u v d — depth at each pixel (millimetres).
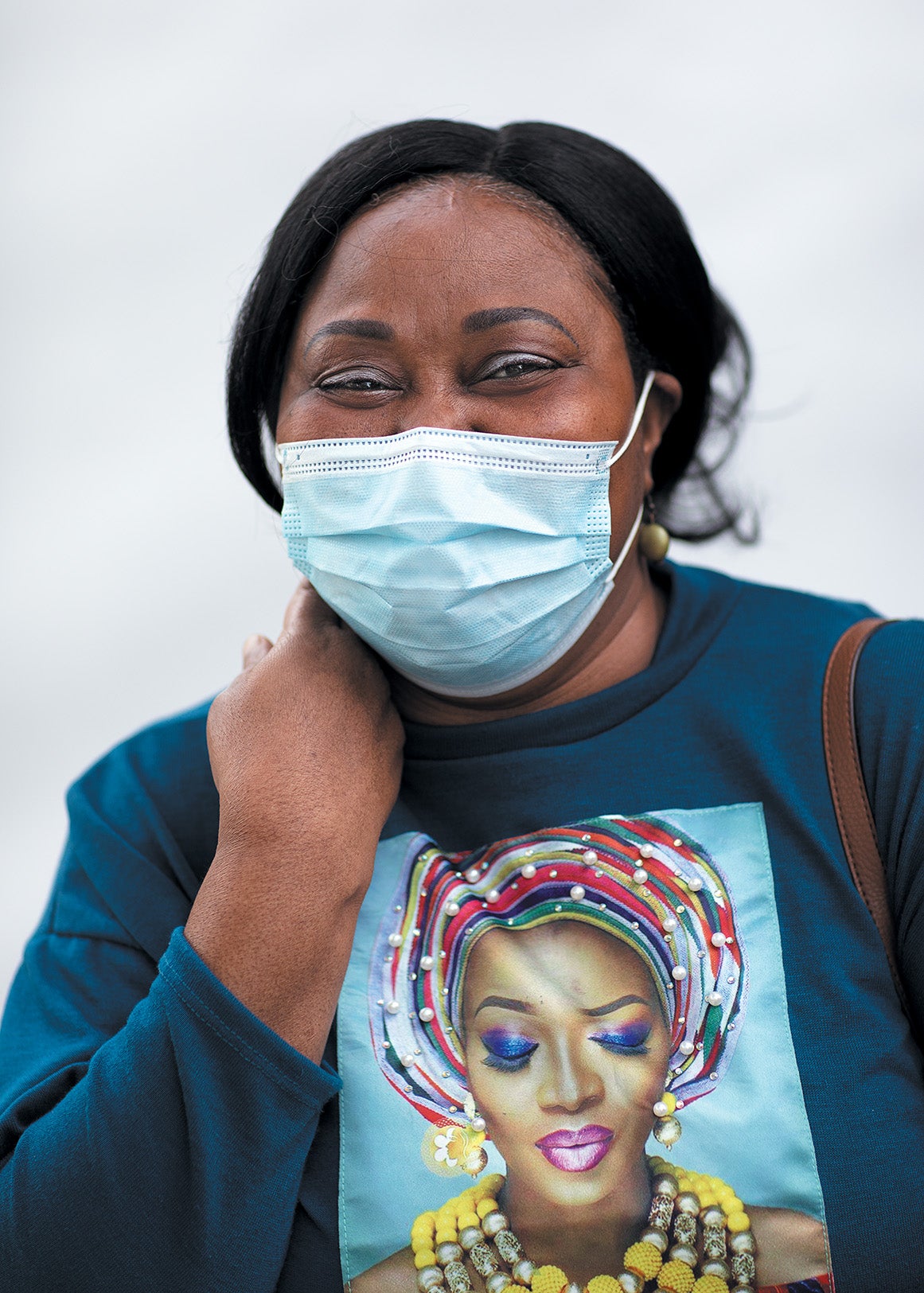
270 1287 1416
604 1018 1470
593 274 1611
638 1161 1412
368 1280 1409
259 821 1481
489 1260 1398
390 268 1534
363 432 1563
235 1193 1394
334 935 1471
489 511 1517
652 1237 1385
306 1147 1434
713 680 1656
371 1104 1475
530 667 1619
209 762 1727
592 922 1511
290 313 1650
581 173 1631
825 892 1500
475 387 1548
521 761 1604
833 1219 1368
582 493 1565
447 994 1512
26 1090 1519
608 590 1626
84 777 1835
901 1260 1360
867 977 1470
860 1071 1421
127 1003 1604
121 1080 1412
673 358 1748
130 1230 1378
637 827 1552
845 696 1587
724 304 2062
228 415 1820
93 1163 1387
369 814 1532
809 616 1729
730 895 1508
